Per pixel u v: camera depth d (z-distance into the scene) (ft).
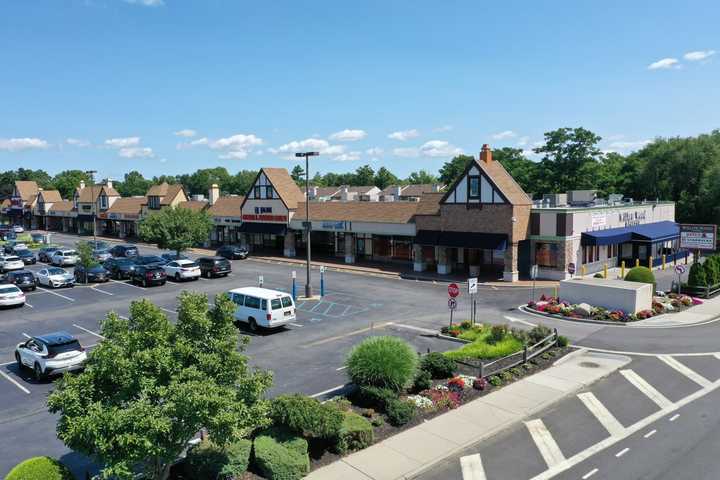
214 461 40.65
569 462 45.78
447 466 45.37
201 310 39.91
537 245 138.00
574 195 167.53
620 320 93.66
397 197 203.62
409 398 57.62
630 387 63.26
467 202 139.95
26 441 51.98
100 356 34.09
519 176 311.47
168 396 34.09
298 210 189.47
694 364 71.00
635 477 43.11
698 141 229.45
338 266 165.78
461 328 86.89
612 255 154.10
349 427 47.80
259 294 90.84
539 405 57.41
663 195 235.20
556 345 78.54
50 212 337.31
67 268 172.96
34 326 98.84
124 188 565.12
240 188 493.77
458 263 154.30
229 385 38.88
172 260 154.61
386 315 101.55
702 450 47.29
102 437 31.71
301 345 82.38
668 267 156.56
